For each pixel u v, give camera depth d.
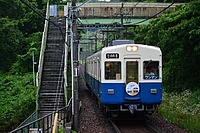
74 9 11.84
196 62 19.03
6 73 24.17
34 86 19.38
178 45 19.41
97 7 24.52
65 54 19.73
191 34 14.60
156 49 11.77
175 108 14.88
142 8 25.11
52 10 27.77
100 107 14.37
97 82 14.30
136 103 11.63
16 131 7.01
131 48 11.63
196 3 15.18
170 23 17.50
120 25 22.00
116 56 11.61
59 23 25.22
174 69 21.20
